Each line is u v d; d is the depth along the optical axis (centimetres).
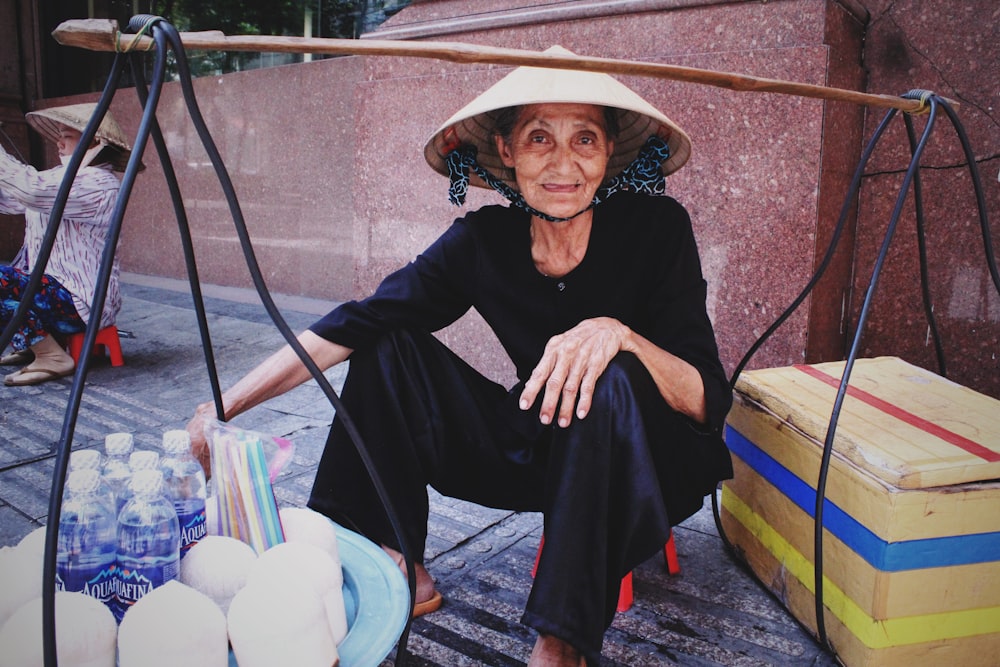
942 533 125
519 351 153
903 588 126
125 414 290
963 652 132
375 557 128
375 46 90
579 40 252
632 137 152
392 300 146
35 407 296
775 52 217
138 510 104
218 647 92
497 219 155
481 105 135
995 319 222
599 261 145
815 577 136
